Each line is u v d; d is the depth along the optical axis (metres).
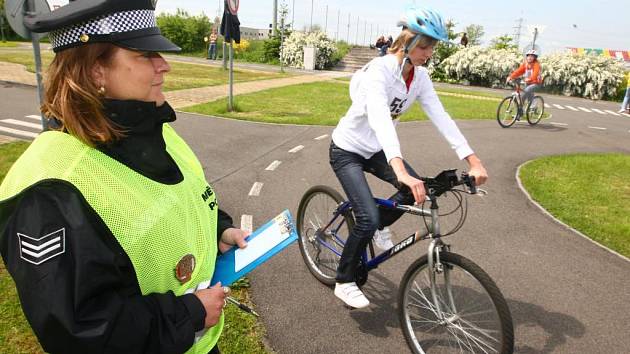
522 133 10.48
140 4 1.09
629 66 25.27
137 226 1.09
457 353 2.69
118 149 1.12
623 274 3.82
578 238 4.51
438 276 2.52
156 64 1.14
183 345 1.11
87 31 1.04
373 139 2.88
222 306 1.24
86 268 0.97
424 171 6.89
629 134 11.45
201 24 34.94
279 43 30.75
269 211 4.84
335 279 3.16
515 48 28.95
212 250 1.36
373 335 2.88
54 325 0.94
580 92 23.28
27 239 0.96
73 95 1.06
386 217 2.95
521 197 5.70
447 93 19.06
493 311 2.32
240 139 8.09
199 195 1.39
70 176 1.03
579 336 2.98
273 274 3.53
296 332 2.87
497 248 4.22
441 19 2.57
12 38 33.72
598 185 6.41
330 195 3.37
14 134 7.33
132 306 1.05
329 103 13.16
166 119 1.22
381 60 2.71
